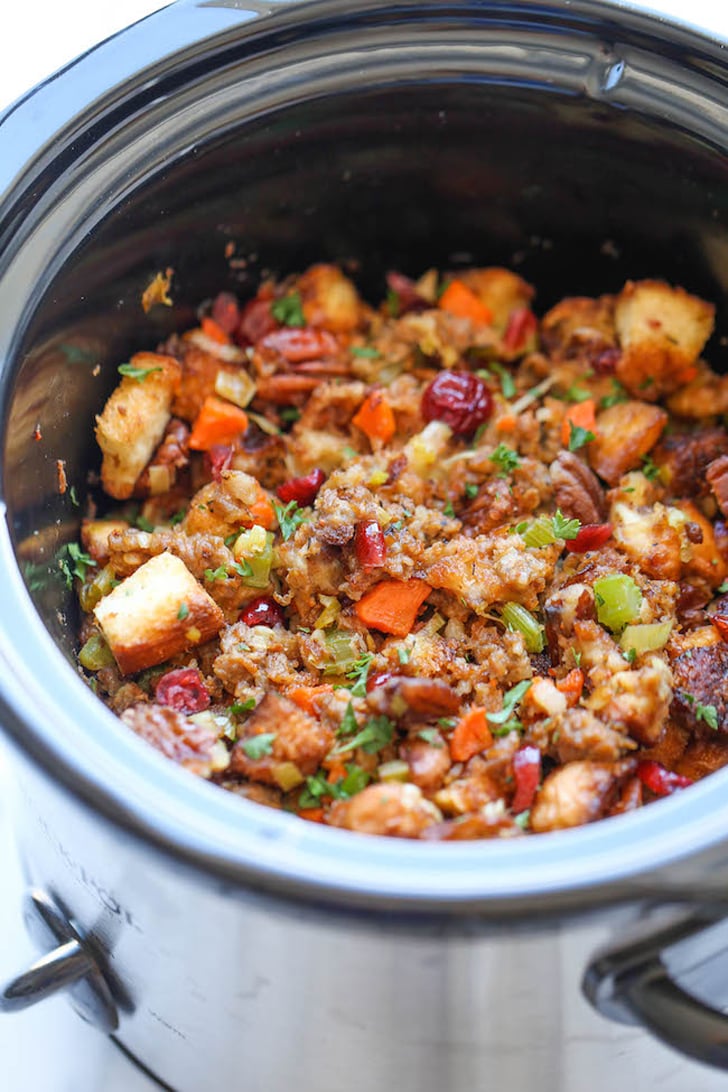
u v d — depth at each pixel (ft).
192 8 1.22
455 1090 1.08
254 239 1.38
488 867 0.91
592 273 1.45
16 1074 1.28
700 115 1.25
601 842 0.92
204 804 0.94
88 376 1.28
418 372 1.42
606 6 1.24
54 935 1.15
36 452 1.18
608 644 1.21
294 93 1.26
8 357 1.12
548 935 0.91
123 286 1.28
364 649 1.23
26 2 1.66
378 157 1.35
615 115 1.29
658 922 0.93
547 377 1.43
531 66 1.27
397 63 1.27
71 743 0.95
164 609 1.20
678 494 1.37
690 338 1.38
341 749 1.13
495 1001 0.98
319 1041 1.05
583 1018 1.01
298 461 1.36
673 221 1.36
